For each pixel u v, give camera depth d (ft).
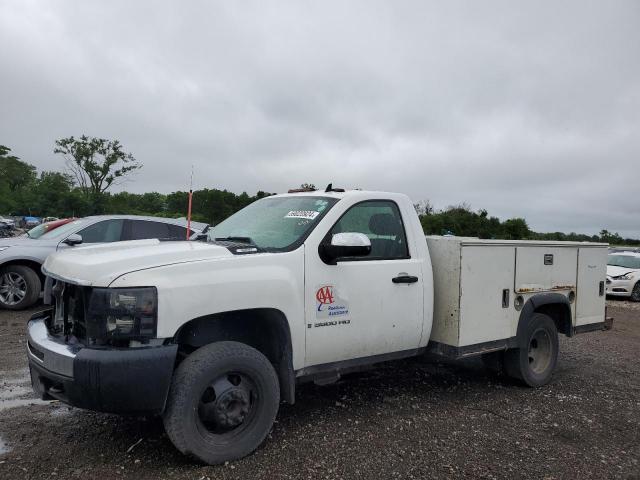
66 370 11.51
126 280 11.54
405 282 16.20
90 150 161.89
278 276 13.42
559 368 23.52
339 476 12.24
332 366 15.03
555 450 14.30
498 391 19.39
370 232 16.06
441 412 16.80
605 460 13.82
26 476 11.65
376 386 19.31
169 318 11.68
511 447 14.35
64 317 13.01
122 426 14.61
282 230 15.07
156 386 11.41
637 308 50.08
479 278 17.37
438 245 17.42
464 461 13.33
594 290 22.27
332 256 14.25
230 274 12.68
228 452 12.48
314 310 14.17
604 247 22.77
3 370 19.65
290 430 14.75
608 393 19.83
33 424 14.64
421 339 16.98
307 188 18.38
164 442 13.60
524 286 18.99
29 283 31.24
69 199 162.20
